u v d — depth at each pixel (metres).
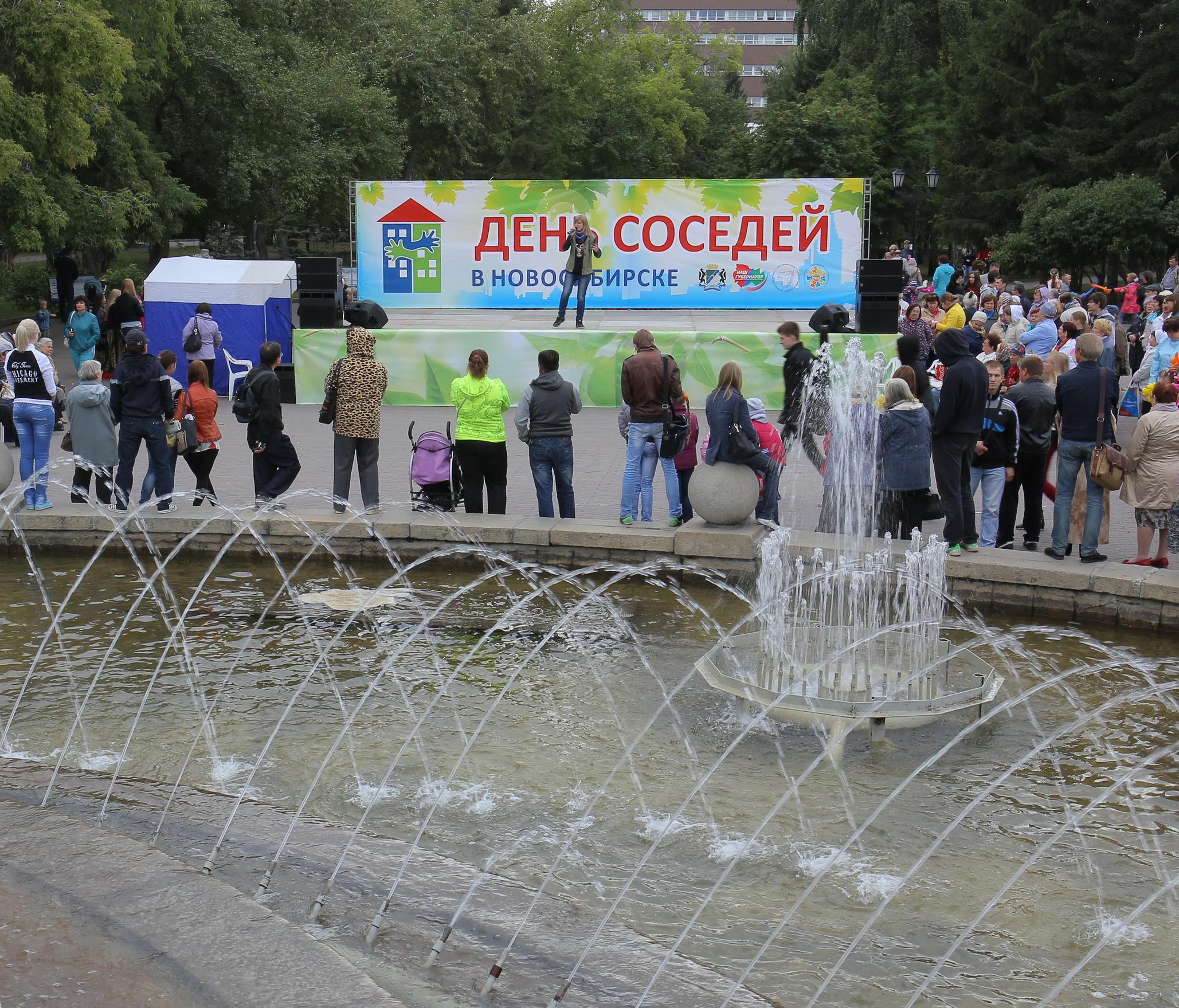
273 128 36.12
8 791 5.70
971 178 47.75
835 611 9.86
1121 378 19.06
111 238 27.64
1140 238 38.94
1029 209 41.47
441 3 46.56
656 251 23.47
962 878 5.53
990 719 7.56
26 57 23.34
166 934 4.08
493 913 4.62
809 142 46.19
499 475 11.88
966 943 4.97
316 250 56.16
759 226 23.20
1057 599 9.69
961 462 10.08
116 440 12.53
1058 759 6.95
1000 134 47.97
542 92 52.84
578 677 8.27
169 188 31.95
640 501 11.69
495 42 47.06
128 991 3.75
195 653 8.73
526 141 52.47
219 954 3.96
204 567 11.17
